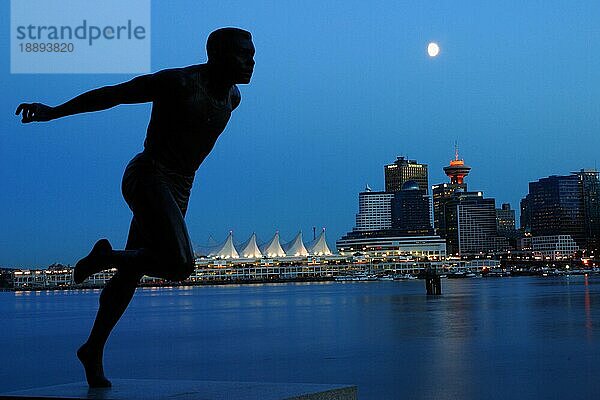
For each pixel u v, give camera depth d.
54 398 8.73
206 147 9.84
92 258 9.12
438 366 34.31
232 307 116.06
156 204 9.20
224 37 9.52
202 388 9.13
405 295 149.12
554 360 35.78
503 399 25.45
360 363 36.03
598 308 82.81
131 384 9.63
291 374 32.50
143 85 9.40
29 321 87.44
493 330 54.50
